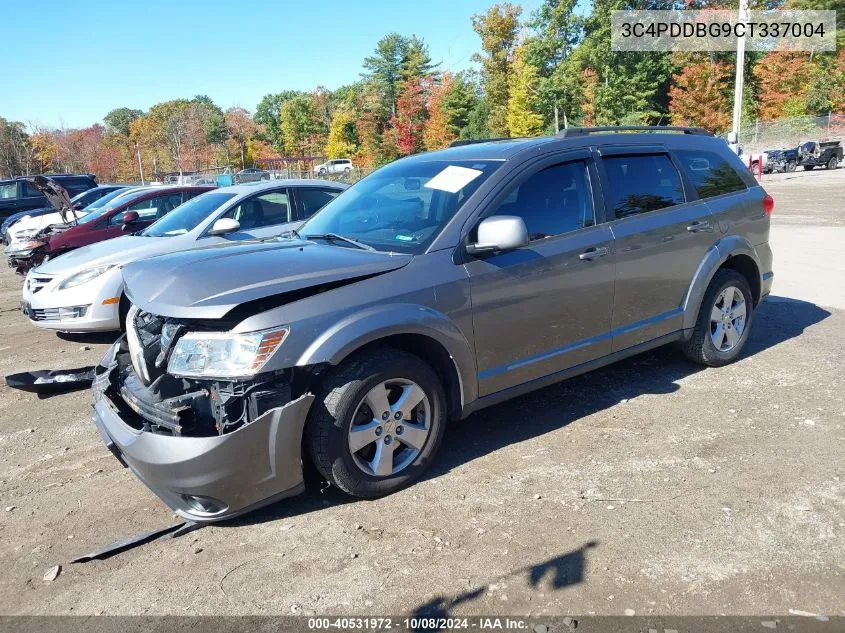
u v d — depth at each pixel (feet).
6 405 17.75
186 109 305.53
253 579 9.61
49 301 22.80
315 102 290.56
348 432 10.93
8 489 12.92
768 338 20.30
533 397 16.08
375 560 9.89
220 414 10.29
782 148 131.75
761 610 8.41
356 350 11.23
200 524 11.09
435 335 11.67
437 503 11.41
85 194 57.47
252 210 26.35
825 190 77.71
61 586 9.72
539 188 13.60
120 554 10.46
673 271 15.66
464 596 8.98
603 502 11.16
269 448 10.33
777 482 11.56
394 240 12.75
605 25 161.79
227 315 10.39
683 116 163.53
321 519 11.09
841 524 10.23
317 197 28.14
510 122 175.73
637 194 15.25
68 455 14.40
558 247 13.44
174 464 9.94
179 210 27.22
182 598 9.29
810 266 31.53
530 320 13.10
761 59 167.02
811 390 15.81
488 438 13.93
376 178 15.58
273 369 10.14
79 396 18.21
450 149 15.66
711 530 10.19
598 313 14.28
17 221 57.11
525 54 170.50
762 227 18.13
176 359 10.50
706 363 17.35
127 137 340.59
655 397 15.75
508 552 9.89
